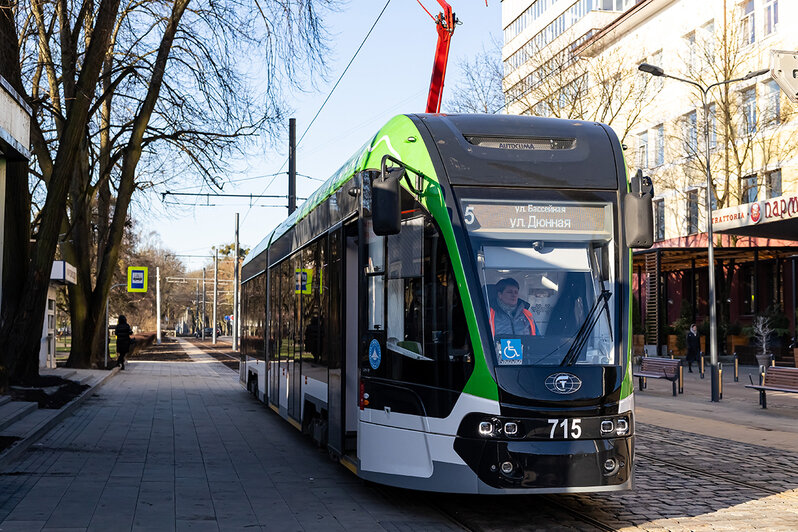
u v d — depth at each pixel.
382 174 7.39
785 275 36.59
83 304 28.97
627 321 7.61
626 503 8.38
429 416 7.50
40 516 7.49
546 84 39.06
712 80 38.34
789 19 35.31
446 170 7.79
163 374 30.56
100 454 11.34
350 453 9.00
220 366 37.59
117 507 7.95
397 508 8.13
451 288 7.51
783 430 14.13
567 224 7.75
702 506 8.26
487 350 7.26
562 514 7.88
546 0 58.28
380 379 8.20
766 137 36.50
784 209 26.17
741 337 35.91
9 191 17.95
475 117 8.40
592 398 7.27
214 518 7.57
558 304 7.52
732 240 37.91
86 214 28.66
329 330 9.88
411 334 7.84
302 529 7.22
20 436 11.99
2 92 12.23
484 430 7.16
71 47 20.67
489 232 7.61
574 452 7.14
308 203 12.07
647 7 43.56
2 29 17.02
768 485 9.35
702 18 40.19
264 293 16.91
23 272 18.16
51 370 26.22
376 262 8.52
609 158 8.12
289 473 10.10
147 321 111.25
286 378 13.17
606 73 39.53
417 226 7.92
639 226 7.66
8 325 18.06
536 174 7.86
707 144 23.98
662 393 21.50
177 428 14.55
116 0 17.92
